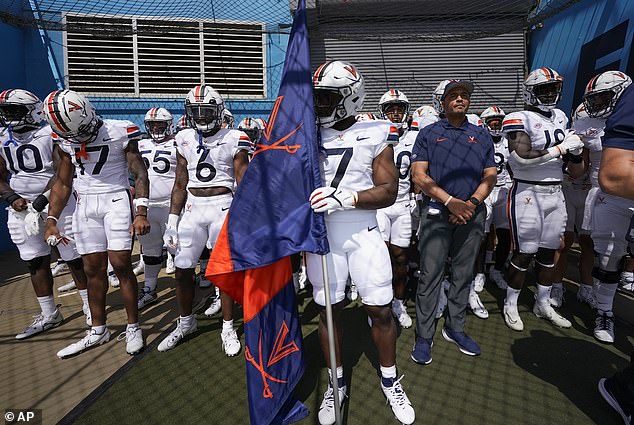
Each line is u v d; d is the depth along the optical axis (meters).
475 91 6.02
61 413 1.92
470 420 1.81
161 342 2.65
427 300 2.36
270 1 5.98
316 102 1.70
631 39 3.73
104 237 2.52
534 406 1.90
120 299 3.58
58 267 4.48
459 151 2.27
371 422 1.81
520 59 5.92
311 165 1.65
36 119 2.99
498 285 3.66
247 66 6.15
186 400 2.01
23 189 3.00
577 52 4.64
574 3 4.29
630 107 1.31
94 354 2.53
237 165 2.50
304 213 1.66
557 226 2.67
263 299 1.79
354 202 1.59
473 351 2.39
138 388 2.12
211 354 2.51
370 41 5.98
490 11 5.73
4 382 2.20
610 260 2.49
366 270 1.76
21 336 2.78
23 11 5.48
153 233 3.44
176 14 5.84
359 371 2.24
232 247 1.72
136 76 5.89
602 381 1.91
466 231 2.33
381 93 6.08
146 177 2.54
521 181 2.69
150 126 3.72
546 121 2.62
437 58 5.98
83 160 2.43
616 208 2.42
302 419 1.86
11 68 5.41
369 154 1.70
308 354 2.46
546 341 2.56
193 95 2.39
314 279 1.82
